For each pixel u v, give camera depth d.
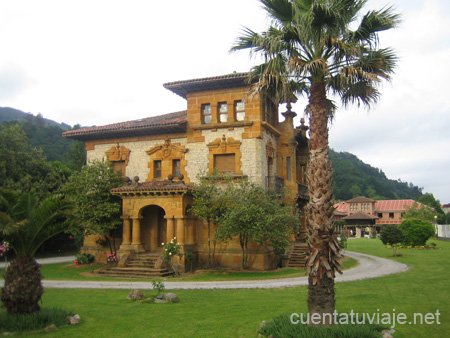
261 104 25.31
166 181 25.33
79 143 59.50
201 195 23.67
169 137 26.77
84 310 13.02
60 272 23.92
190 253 23.36
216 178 24.48
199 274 22.16
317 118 10.49
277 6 11.28
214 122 25.69
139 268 22.61
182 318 12.02
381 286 16.97
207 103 26.09
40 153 39.38
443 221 76.44
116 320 11.86
